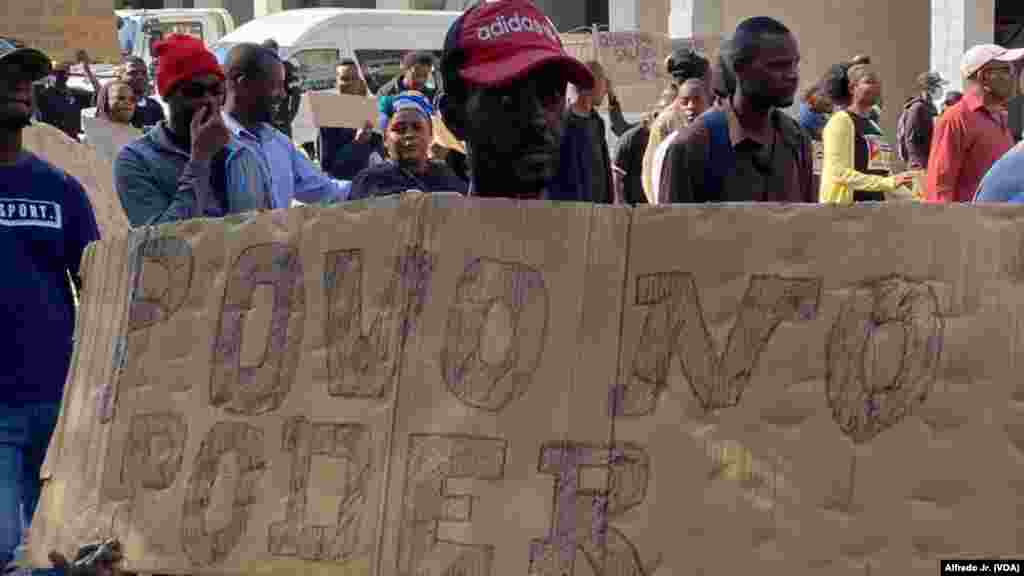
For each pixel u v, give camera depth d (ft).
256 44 22.59
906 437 9.71
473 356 10.94
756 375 10.11
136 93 49.06
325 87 68.23
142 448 12.88
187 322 12.75
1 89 18.13
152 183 19.95
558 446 10.61
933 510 9.64
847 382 9.87
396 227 11.39
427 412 11.05
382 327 11.38
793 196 18.02
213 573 12.13
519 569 10.59
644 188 33.40
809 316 10.01
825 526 9.84
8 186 18.37
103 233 26.32
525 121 12.16
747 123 17.70
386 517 11.07
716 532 10.10
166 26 79.56
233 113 22.44
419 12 70.64
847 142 32.45
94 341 13.79
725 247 10.27
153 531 12.62
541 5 89.51
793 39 17.49
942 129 26.86
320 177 23.44
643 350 10.46
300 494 11.64
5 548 17.08
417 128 22.54
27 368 17.99
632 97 48.85
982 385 9.59
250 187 20.56
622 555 10.32
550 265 10.79
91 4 35.40
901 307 9.78
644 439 10.37
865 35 73.15
